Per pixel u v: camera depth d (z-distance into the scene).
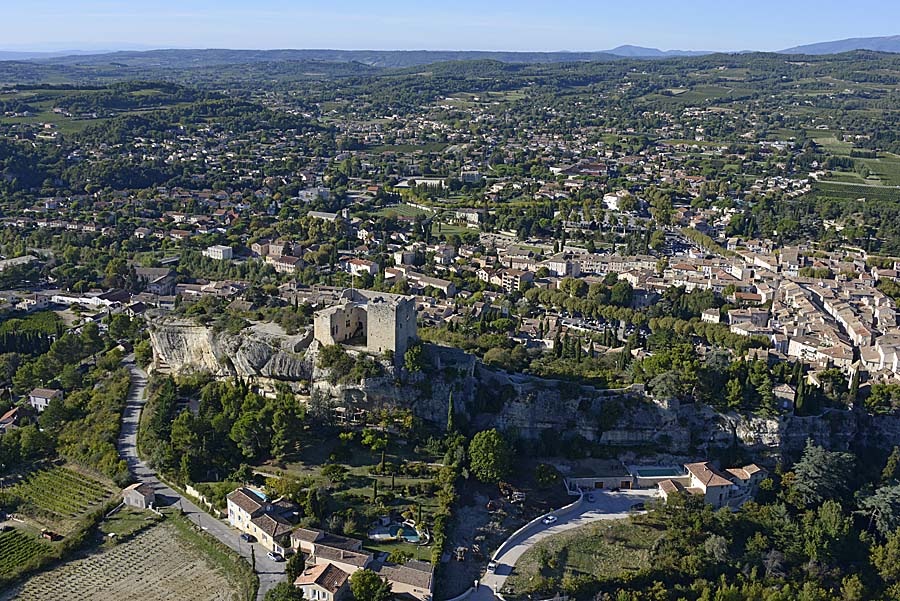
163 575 184.00
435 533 195.00
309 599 173.00
